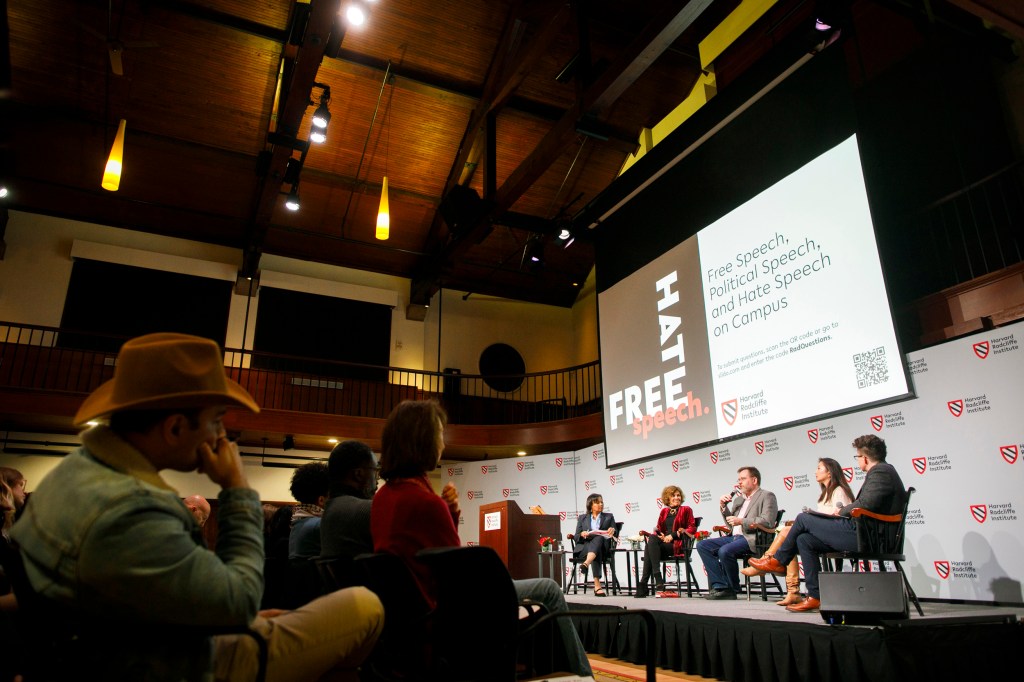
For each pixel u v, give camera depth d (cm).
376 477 256
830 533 403
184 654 121
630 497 992
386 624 174
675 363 782
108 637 116
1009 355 545
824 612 330
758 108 717
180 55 1004
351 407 1208
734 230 725
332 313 1323
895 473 405
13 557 132
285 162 940
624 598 638
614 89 773
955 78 758
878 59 817
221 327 1227
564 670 202
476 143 1170
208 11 957
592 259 1442
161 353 135
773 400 645
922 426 598
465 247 1140
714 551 592
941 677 290
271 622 147
